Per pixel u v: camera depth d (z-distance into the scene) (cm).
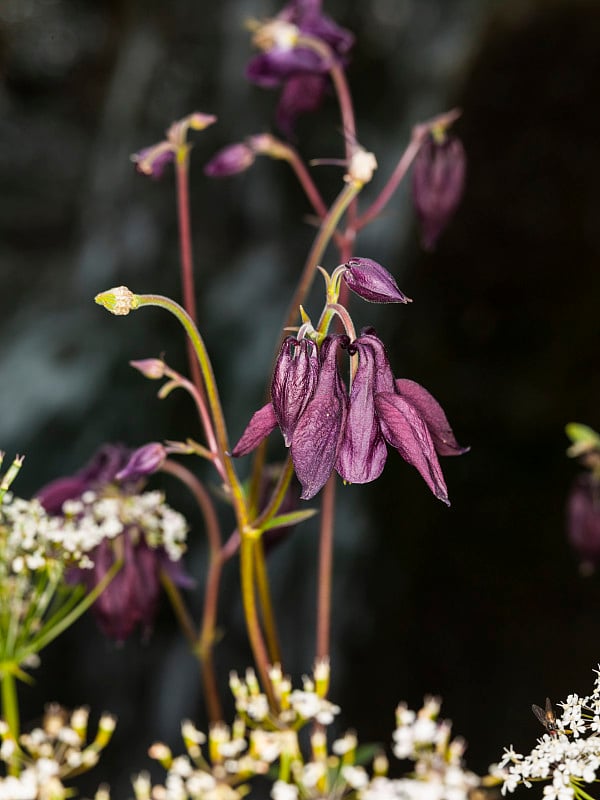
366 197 154
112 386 143
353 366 39
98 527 47
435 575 117
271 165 173
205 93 186
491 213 114
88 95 263
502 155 113
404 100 165
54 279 194
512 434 115
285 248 168
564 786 37
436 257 117
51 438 137
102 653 122
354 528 120
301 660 117
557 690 108
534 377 116
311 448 38
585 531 57
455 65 129
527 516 114
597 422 112
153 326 157
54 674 122
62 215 227
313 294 152
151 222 182
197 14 188
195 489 52
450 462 117
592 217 112
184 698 120
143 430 137
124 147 192
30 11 267
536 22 110
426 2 169
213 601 53
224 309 157
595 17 107
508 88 112
